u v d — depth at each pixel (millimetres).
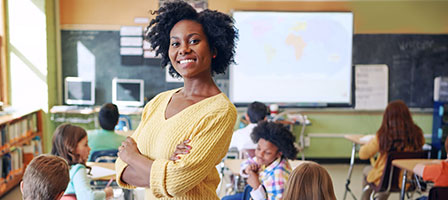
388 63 6172
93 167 3004
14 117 4758
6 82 5590
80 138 2598
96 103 6133
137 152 1228
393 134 3732
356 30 6133
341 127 6266
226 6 6047
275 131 2504
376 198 3828
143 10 6039
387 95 6203
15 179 4801
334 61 6160
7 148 4598
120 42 6062
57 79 6059
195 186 1218
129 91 6000
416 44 6152
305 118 6055
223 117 1216
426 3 6086
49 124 5777
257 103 3957
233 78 6148
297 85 6195
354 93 6211
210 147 1179
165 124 1237
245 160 3316
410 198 3891
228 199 3092
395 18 6109
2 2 5477
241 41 6105
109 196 2545
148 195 1336
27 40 5582
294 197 1618
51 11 5844
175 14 1283
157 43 1371
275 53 6137
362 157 4023
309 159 6316
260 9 6070
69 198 2336
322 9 6098
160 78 6141
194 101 1261
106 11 6016
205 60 1250
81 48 6051
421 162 3469
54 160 1826
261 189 2473
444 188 2793
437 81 6098
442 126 5867
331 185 1631
